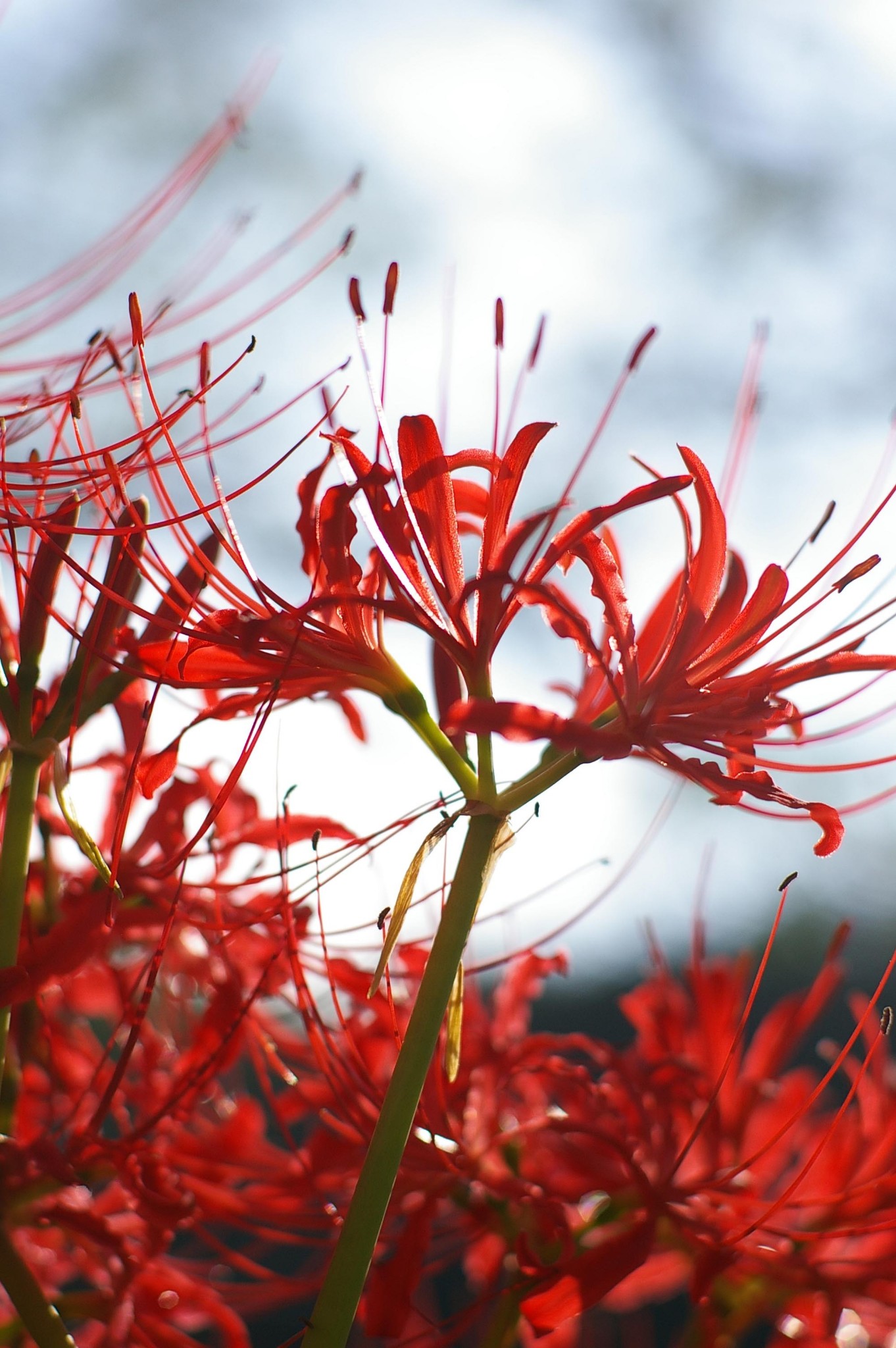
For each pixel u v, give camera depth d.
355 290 0.84
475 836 0.83
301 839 0.90
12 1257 0.85
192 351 0.92
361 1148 0.88
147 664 0.84
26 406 0.90
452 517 0.83
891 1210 0.89
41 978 0.84
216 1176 0.89
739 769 0.83
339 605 0.83
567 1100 0.92
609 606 0.82
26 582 0.86
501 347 0.86
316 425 0.84
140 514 0.85
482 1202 0.89
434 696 0.87
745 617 0.83
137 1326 0.88
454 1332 0.88
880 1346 0.93
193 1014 0.94
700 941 0.93
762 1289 0.90
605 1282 0.85
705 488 0.83
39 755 0.85
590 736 0.81
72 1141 0.86
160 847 0.89
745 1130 0.92
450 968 0.82
